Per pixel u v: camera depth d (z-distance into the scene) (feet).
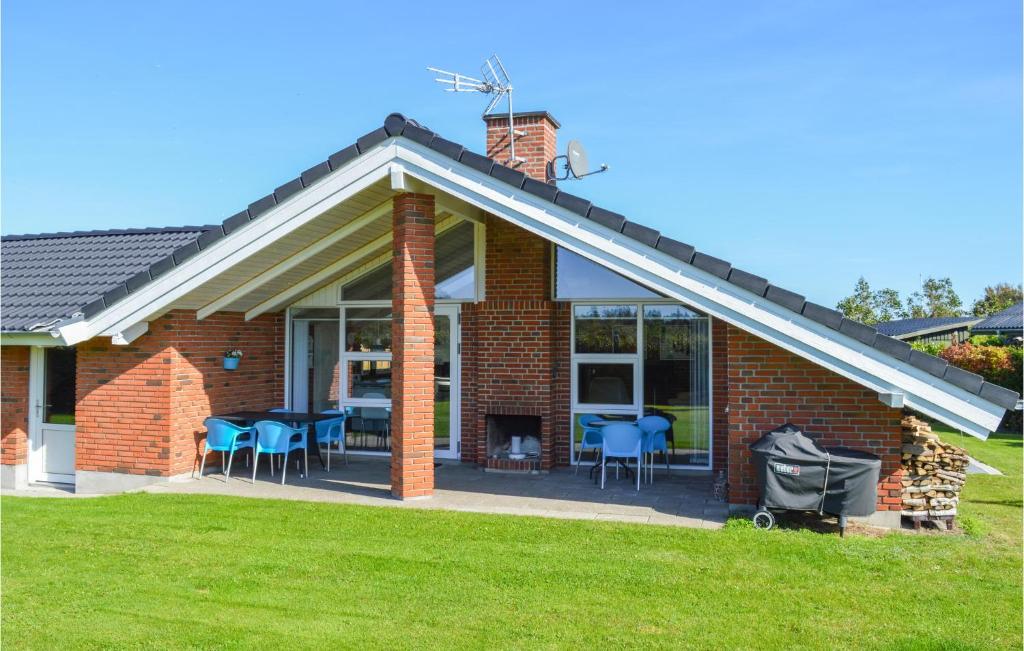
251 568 23.15
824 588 21.13
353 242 38.27
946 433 59.31
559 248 39.75
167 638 18.30
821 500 25.91
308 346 44.37
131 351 36.68
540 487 34.45
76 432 37.65
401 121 30.30
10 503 32.50
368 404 43.37
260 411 41.11
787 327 26.45
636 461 39.37
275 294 41.11
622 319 39.93
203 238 33.27
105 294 34.65
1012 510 31.37
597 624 18.92
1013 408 24.00
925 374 25.08
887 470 27.53
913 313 202.80
